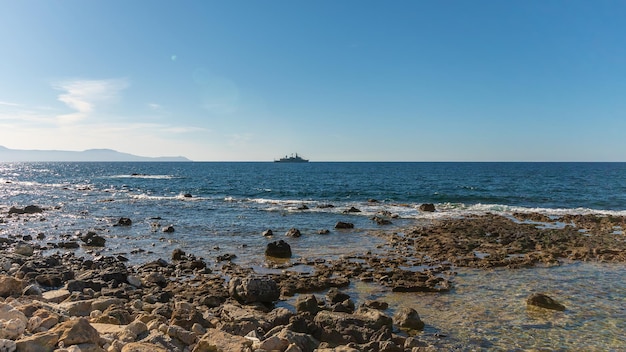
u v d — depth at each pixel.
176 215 34.56
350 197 51.22
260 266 17.75
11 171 142.88
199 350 7.52
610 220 30.36
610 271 16.80
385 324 10.64
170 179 94.88
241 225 29.44
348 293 13.95
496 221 30.44
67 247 21.62
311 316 11.14
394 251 20.80
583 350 9.70
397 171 141.88
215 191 60.69
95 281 13.28
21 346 6.23
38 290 11.17
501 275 16.17
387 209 38.62
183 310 10.23
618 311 12.19
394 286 14.24
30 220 31.39
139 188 66.81
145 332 8.23
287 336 8.59
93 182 82.81
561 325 11.16
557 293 13.90
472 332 10.69
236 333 9.33
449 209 38.50
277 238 24.59
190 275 16.09
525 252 20.69
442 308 12.47
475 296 13.60
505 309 12.37
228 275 16.14
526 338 10.34
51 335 6.57
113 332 7.98
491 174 116.19
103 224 29.80
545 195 52.31
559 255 19.67
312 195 54.06
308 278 15.30
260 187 68.88
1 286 10.70
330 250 21.19
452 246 21.48
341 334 9.88
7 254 17.89
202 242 23.33
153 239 24.17
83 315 9.60
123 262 18.44
